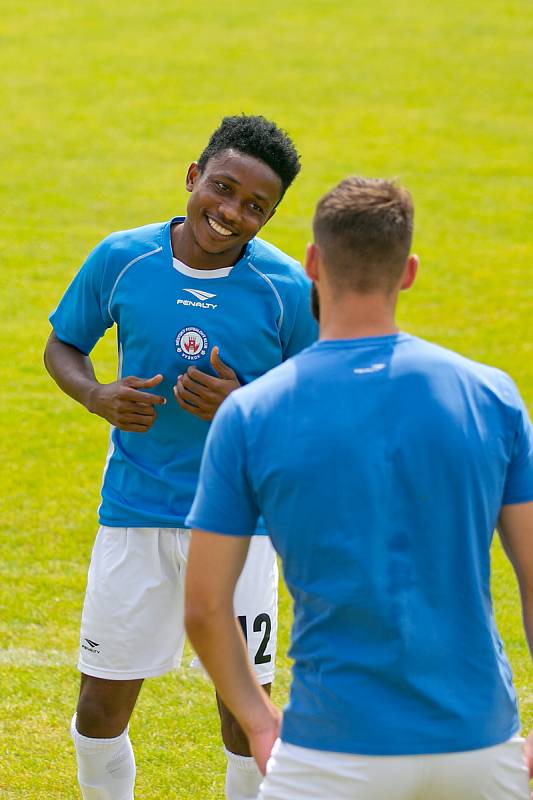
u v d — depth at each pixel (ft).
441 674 28.55
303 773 28.81
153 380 40.68
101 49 213.25
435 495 28.53
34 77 198.59
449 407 28.86
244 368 42.60
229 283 42.39
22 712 55.11
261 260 42.98
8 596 67.15
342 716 28.30
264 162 41.29
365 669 28.32
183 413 42.11
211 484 29.35
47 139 171.83
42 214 145.38
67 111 183.52
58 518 78.23
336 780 28.43
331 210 29.43
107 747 42.93
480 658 28.99
